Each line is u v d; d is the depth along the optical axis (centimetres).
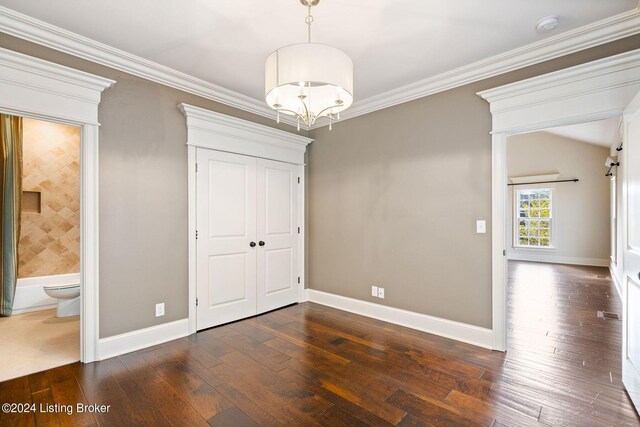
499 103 263
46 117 221
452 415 179
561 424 170
